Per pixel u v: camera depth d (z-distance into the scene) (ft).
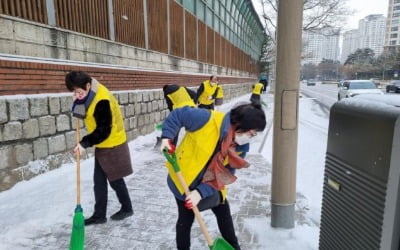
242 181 15.15
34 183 13.96
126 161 10.55
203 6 50.88
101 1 21.24
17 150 13.39
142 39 27.68
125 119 22.88
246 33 106.52
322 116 43.16
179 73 36.11
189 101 15.28
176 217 11.32
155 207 12.17
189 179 6.83
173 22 35.91
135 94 24.47
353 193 6.11
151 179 15.58
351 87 59.21
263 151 22.08
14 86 13.32
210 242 6.70
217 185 6.64
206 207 7.27
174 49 36.52
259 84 37.70
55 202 12.35
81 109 9.39
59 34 16.99
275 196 10.04
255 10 103.65
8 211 11.39
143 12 27.76
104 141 10.03
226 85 67.05
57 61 16.15
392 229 5.21
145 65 28.32
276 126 9.61
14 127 13.15
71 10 18.15
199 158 6.72
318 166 18.29
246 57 110.01
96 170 10.57
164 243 9.59
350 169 6.20
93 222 10.69
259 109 6.45
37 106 14.34
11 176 13.12
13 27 13.99
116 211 11.82
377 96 6.45
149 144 23.82
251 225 10.46
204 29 51.26
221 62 66.74
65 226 10.57
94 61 20.34
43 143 14.83
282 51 9.06
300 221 10.78
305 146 23.56
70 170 16.01
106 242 9.61
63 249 9.23
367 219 5.64
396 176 5.06
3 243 9.41
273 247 9.16
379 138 5.28
